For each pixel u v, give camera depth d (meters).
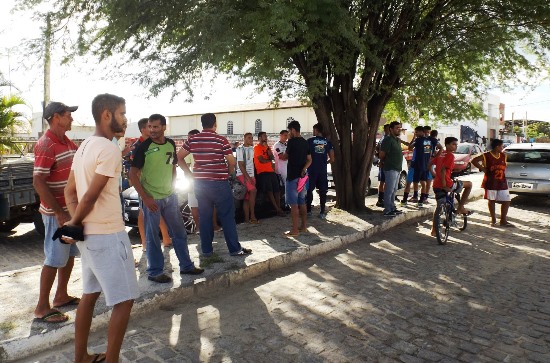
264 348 3.60
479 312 4.41
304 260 6.21
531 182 10.48
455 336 3.88
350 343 3.71
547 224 8.86
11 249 7.50
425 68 9.29
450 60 9.57
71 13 7.15
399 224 8.72
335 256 6.43
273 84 9.02
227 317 4.21
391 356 3.51
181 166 5.59
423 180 10.02
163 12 6.73
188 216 7.81
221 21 6.20
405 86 9.61
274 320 4.15
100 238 2.77
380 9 7.95
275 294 4.85
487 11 8.48
